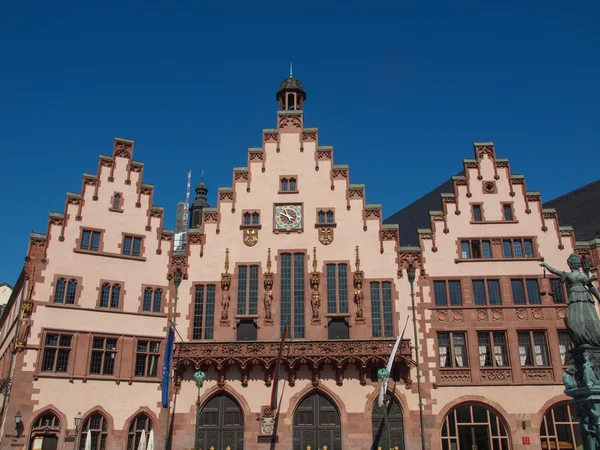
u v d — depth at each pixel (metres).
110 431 39.31
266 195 46.06
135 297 42.69
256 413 40.66
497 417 40.16
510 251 43.91
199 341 41.28
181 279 44.09
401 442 39.84
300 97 50.50
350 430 39.97
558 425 40.03
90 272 41.91
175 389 41.28
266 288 43.59
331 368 41.34
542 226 44.22
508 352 41.50
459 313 42.44
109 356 40.97
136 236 44.03
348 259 44.19
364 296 43.22
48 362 39.25
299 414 40.84
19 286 46.00
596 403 21.58
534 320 42.12
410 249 44.06
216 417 40.97
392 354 37.41
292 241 44.81
